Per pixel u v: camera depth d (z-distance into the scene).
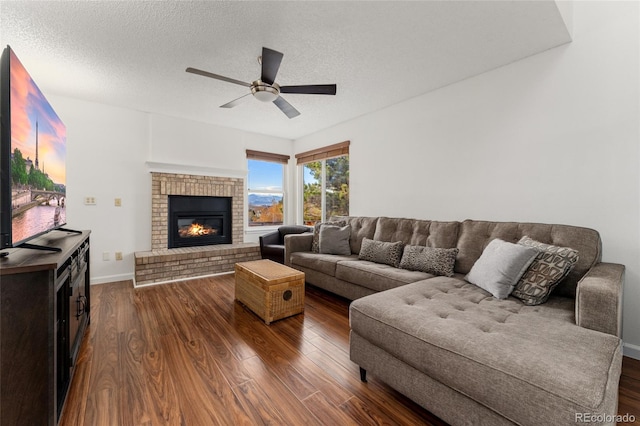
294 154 5.44
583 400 0.83
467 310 1.51
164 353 1.91
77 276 1.80
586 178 2.06
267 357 1.87
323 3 1.74
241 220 4.73
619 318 1.34
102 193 3.57
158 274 3.61
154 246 3.91
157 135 3.93
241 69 2.61
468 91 2.75
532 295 1.65
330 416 1.35
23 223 1.38
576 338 1.16
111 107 3.61
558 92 2.19
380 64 2.49
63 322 1.46
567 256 1.67
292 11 1.81
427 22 1.92
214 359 1.84
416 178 3.25
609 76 1.95
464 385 1.10
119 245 3.70
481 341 1.15
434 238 2.66
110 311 2.65
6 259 1.22
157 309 2.71
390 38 2.10
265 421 1.32
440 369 1.18
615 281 1.38
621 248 1.92
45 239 1.86
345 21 1.91
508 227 2.22
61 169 2.15
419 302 1.63
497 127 2.55
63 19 1.88
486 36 2.07
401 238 2.94
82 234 2.14
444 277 2.23
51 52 2.30
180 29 2.00
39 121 1.65
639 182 1.85
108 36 2.08
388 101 3.39
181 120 4.12
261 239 4.23
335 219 3.94
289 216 5.50
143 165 3.85
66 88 3.05
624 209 1.91
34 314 1.13
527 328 1.27
